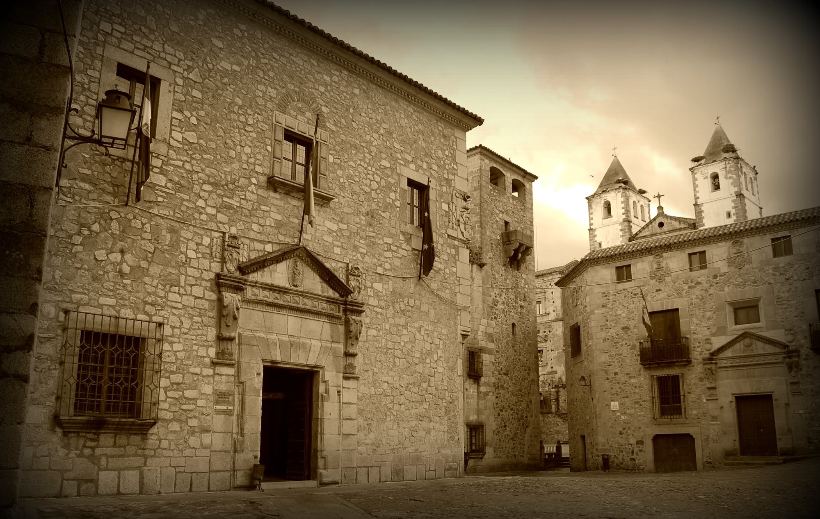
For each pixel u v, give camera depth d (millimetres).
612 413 25078
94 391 9328
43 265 6203
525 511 8586
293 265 12133
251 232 11648
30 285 6105
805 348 21859
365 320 13391
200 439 10250
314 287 12445
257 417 11070
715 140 57156
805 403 21516
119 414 9492
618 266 26281
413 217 15344
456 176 16547
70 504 7754
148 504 8062
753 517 8227
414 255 14844
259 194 11914
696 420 23312
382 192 14367
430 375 14633
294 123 12781
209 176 11219
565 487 11680
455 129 16828
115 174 10016
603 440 25078
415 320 14547
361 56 14031
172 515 7418
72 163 9570
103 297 9578
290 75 12906
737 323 23422
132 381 9766
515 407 25328
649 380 24484
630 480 13727
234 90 11867
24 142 6344
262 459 12906
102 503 8008
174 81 11000
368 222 13898
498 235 26422
